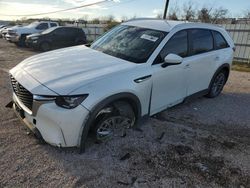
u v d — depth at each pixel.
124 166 2.92
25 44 14.96
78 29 15.16
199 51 4.59
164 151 3.30
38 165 2.81
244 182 2.85
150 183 2.69
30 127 2.96
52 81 2.83
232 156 3.34
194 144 3.55
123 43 3.96
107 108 3.04
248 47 13.95
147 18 4.84
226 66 5.53
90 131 3.11
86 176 2.71
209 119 4.50
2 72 7.04
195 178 2.83
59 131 2.74
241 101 5.71
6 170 2.70
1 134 3.38
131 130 3.74
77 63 3.31
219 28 5.38
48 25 16.64
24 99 2.96
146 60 3.51
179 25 4.17
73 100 2.67
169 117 4.42
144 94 3.42
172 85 3.97
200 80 4.79
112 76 3.01
